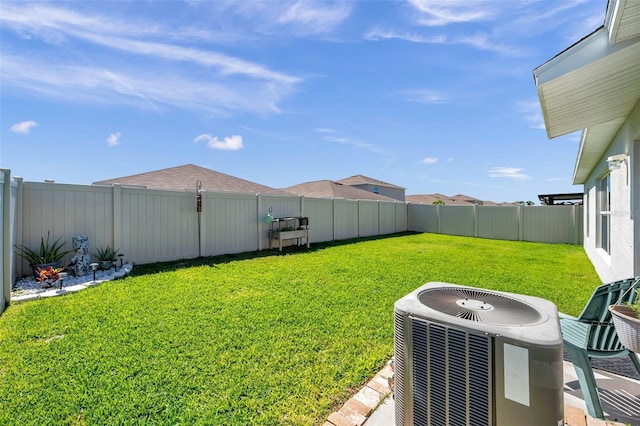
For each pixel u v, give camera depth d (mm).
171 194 7887
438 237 14680
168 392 2443
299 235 10555
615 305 2549
